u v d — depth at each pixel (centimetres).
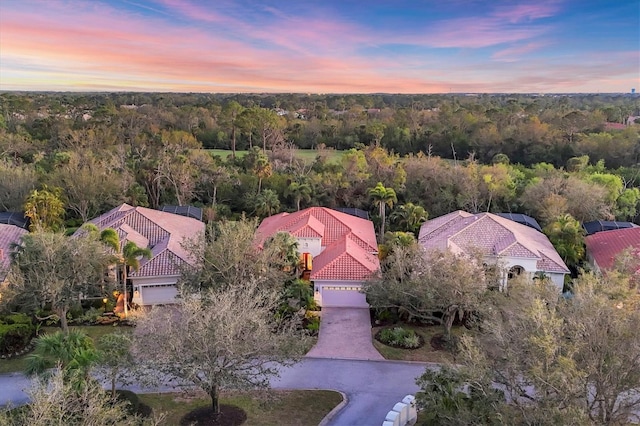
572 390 1716
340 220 5034
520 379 2270
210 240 3744
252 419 2556
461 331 3628
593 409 2027
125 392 2664
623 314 1941
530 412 1742
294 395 2828
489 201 6303
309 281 4062
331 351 3372
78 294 3381
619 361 1825
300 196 6359
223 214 6366
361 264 4059
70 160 6425
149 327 2412
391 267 3747
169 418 2522
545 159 8869
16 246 3484
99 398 1873
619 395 2122
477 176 6531
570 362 1708
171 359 2256
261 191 6738
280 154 8325
